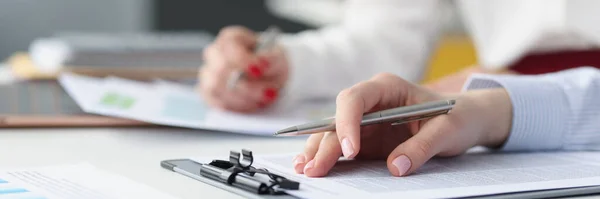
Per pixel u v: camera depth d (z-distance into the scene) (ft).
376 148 2.06
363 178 1.78
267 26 9.35
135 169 2.00
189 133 2.77
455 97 2.12
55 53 4.35
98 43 4.55
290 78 3.73
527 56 3.96
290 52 3.78
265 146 2.48
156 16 9.53
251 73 3.25
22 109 3.15
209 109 3.22
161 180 1.82
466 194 1.59
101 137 2.66
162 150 2.38
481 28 4.15
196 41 4.99
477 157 2.14
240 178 1.68
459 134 2.00
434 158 2.09
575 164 2.03
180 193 1.66
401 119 1.93
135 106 3.05
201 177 1.81
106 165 2.07
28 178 1.81
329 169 1.83
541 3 3.76
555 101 2.31
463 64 6.47
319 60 3.91
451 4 4.99
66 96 3.53
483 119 2.13
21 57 5.39
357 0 4.54
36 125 2.86
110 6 9.61
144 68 4.38
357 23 4.45
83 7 9.56
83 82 3.44
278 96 3.44
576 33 3.66
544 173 1.86
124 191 1.67
